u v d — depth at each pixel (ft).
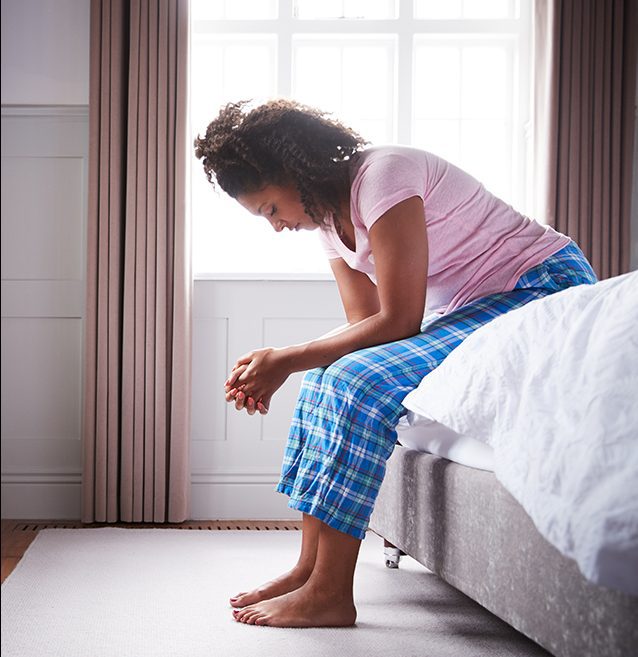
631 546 3.02
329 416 5.41
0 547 8.94
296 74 12.42
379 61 12.50
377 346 5.67
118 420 11.10
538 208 11.46
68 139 11.66
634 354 3.74
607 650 3.26
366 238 5.99
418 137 12.50
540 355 4.26
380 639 5.22
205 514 11.50
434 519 5.42
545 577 3.82
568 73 11.37
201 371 11.65
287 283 11.76
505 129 12.53
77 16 11.62
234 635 5.30
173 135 11.22
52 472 11.49
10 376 11.60
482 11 12.53
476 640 5.25
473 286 6.15
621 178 11.41
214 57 12.38
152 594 6.56
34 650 5.04
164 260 11.12
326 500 5.32
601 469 3.35
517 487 3.75
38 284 11.63
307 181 5.90
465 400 4.47
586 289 4.52
